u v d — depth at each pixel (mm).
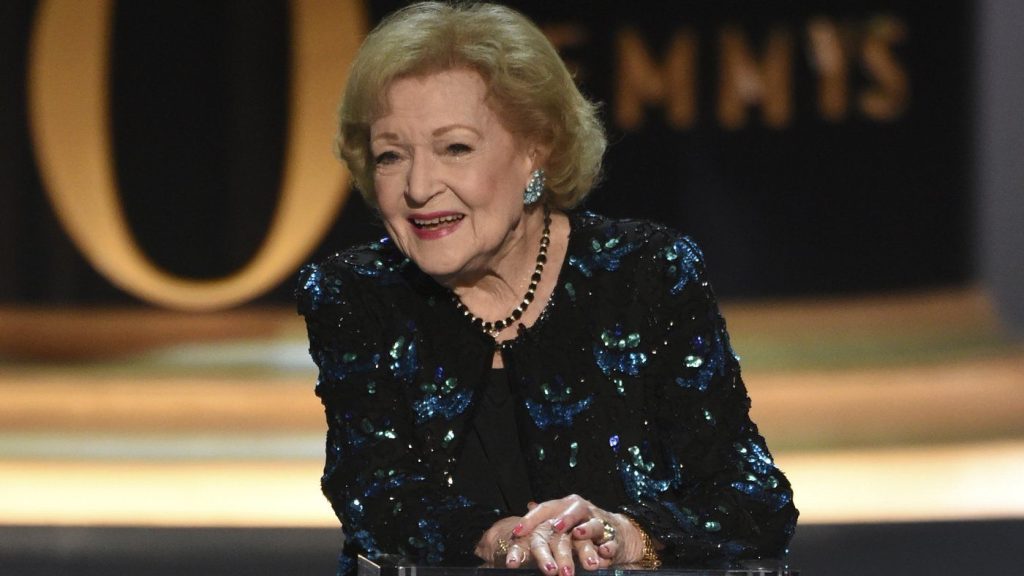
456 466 7523
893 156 24094
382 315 7680
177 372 24547
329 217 24203
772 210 24047
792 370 24203
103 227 24359
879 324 24266
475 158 7020
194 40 24266
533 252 7672
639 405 7535
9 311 24453
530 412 7473
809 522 20672
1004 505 21438
